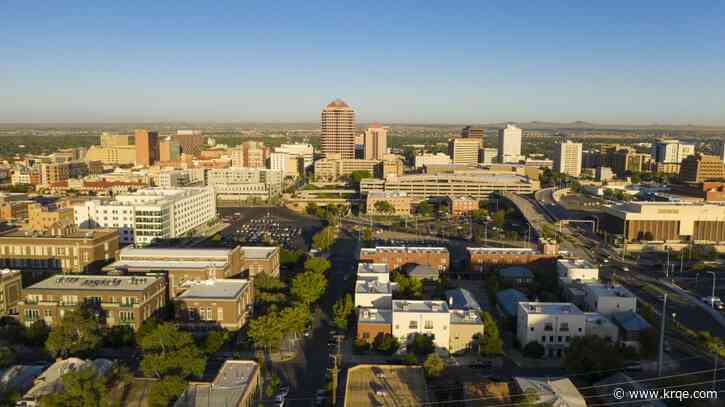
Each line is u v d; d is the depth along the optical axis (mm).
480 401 153875
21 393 154375
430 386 166500
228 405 140750
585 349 176625
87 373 144750
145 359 160000
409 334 199000
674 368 185125
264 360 189625
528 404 146750
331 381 172375
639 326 199625
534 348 194625
